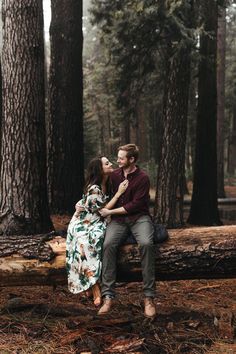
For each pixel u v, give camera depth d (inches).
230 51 1181.7
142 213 199.3
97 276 190.9
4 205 300.8
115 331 193.0
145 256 194.2
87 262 192.4
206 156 532.1
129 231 202.1
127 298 237.9
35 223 303.3
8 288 249.4
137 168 201.9
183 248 201.0
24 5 294.2
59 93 462.0
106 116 1475.1
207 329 198.1
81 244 193.3
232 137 1443.2
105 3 529.0
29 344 181.2
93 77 1146.0
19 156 298.8
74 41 462.6
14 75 296.7
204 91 534.3
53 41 465.1
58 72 463.5
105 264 193.6
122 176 201.8
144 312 210.7
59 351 176.4
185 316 208.8
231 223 589.0
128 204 195.8
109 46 545.6
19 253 204.2
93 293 195.5
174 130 428.5
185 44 415.2
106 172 204.1
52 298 234.2
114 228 197.3
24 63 296.5
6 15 297.7
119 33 486.3
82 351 175.5
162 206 431.2
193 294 251.9
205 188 531.2
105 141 1437.0
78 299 234.1
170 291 257.0
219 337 192.4
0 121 383.9
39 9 301.9
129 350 175.8
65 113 460.8
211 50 520.7
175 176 430.9
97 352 173.3
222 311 218.8
